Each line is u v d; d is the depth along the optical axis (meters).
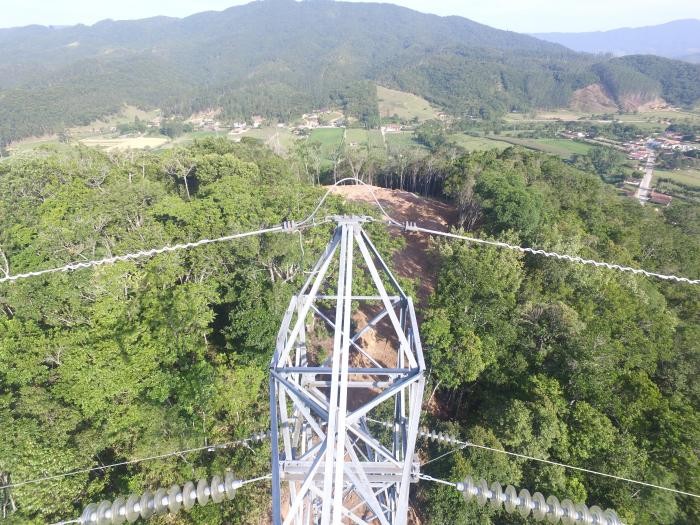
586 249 40.62
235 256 33.12
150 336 24.55
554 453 25.09
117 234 36.88
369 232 39.84
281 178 58.97
